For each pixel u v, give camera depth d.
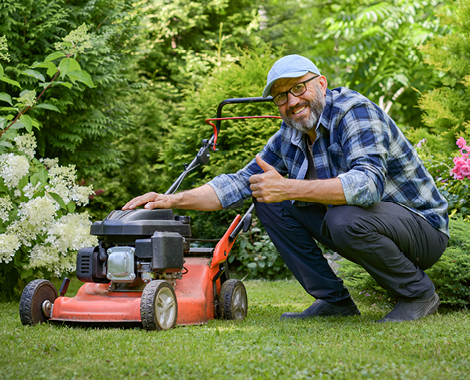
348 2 11.66
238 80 6.85
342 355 1.81
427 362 1.71
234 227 3.10
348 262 3.88
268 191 2.39
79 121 5.75
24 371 1.62
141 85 6.61
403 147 2.74
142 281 2.67
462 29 6.99
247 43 10.80
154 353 1.87
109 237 2.57
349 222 2.52
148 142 8.64
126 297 2.58
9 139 3.90
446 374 1.55
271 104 6.64
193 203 2.92
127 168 8.44
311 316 3.02
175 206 2.85
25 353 1.86
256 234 6.27
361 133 2.55
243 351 1.88
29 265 3.84
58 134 5.63
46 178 3.88
